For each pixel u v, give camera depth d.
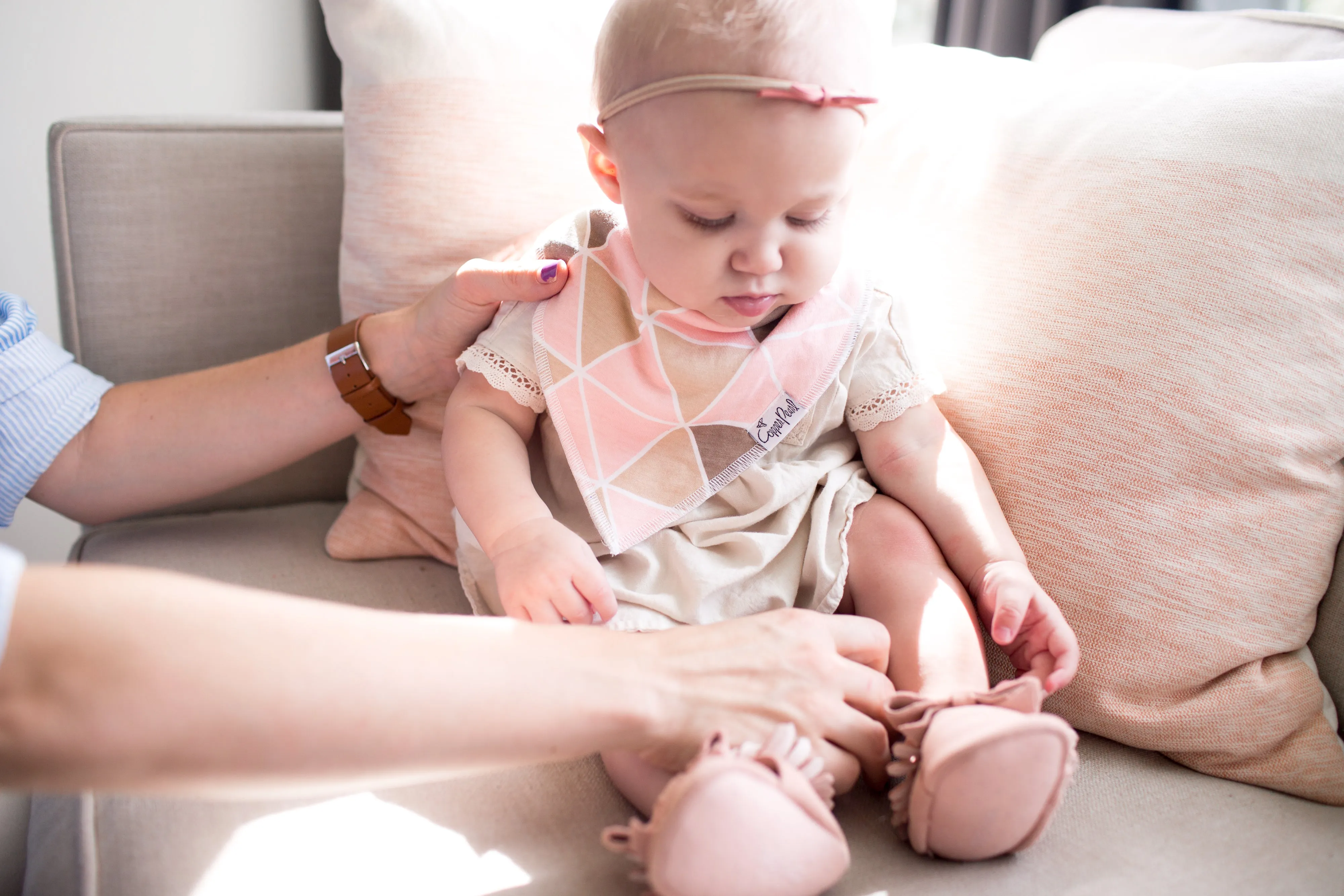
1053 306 0.80
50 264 1.56
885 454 0.84
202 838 0.63
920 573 0.77
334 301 1.16
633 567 0.81
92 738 0.45
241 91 1.63
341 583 0.95
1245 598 0.73
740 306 0.75
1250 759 0.72
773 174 0.67
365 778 0.52
